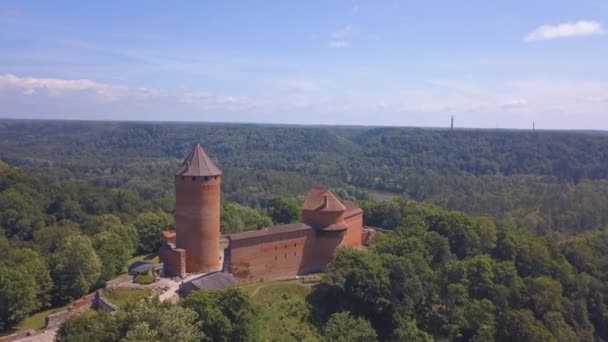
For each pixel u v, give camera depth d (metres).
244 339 54.19
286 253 83.62
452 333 76.06
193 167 77.88
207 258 79.00
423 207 129.00
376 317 75.62
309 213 89.56
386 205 128.25
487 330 72.50
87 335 46.88
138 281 73.38
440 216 111.19
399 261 78.94
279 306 71.31
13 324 66.06
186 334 46.12
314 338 66.25
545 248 107.19
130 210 171.88
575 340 79.88
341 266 77.31
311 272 87.50
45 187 171.00
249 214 130.75
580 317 90.25
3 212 137.00
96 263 77.56
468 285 85.25
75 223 145.50
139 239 108.62
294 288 76.94
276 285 76.62
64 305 74.19
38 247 118.31
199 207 77.50
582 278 100.38
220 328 52.50
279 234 82.44
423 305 79.69
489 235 108.06
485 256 94.94
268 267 81.38
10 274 66.56
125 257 91.69
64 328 51.66
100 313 52.88
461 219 109.19
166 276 77.06
